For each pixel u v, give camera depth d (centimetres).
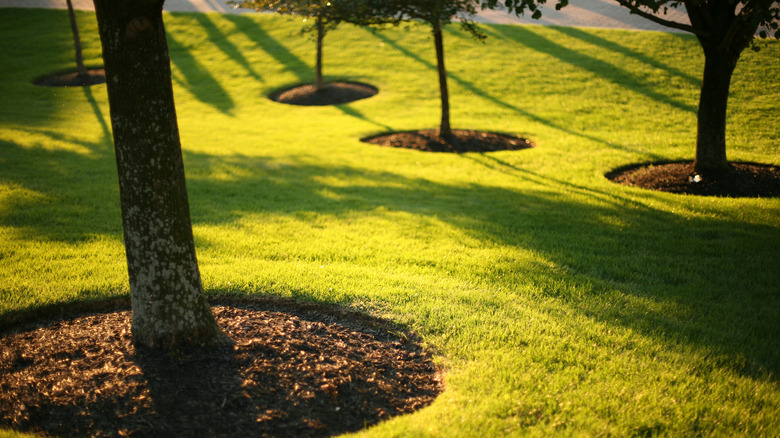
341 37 2648
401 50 2436
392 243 705
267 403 350
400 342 450
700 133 964
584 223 778
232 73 2281
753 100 1560
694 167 985
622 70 1970
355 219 815
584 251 671
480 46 2395
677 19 2548
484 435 319
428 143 1385
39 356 401
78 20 2848
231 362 388
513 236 730
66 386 361
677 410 345
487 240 714
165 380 366
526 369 396
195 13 2956
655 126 1454
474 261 634
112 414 337
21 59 2383
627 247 682
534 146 1351
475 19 2803
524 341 439
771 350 432
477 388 373
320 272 587
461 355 422
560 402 352
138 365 381
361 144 1404
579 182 1014
